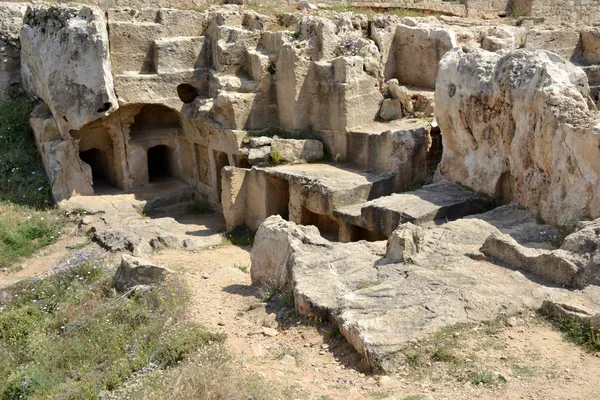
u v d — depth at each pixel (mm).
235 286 10531
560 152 9945
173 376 7023
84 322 9984
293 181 14008
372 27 16922
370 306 7711
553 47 17828
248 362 7410
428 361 6781
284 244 9703
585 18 21734
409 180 13805
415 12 20156
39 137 17438
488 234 9461
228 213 15477
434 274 8266
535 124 10594
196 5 18938
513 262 8578
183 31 17484
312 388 6652
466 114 12148
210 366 7047
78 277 12312
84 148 17859
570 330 7027
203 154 17828
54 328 10430
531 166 10852
